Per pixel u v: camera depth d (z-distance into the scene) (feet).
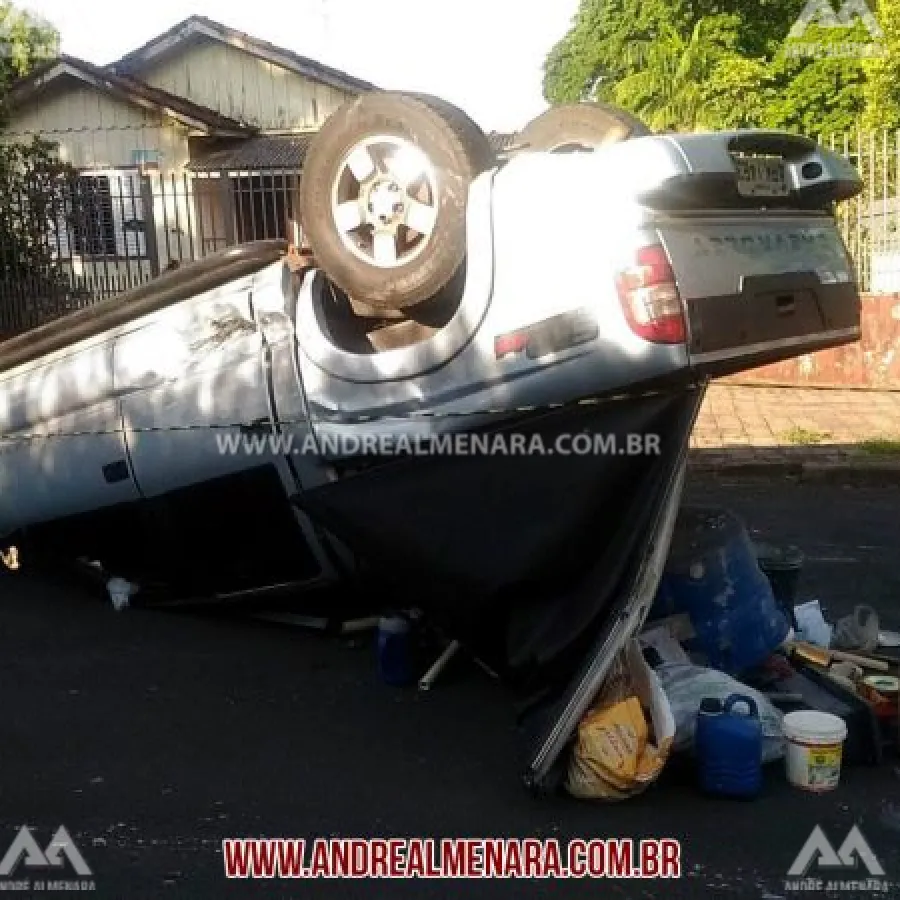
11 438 20.25
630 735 12.62
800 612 17.47
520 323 14.74
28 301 45.83
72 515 19.98
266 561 18.25
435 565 14.05
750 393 41.57
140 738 14.97
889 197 39.70
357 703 16.02
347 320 16.97
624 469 13.41
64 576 22.72
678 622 14.80
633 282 13.84
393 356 15.83
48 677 17.29
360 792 13.29
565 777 12.87
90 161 63.36
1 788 13.56
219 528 18.33
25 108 63.00
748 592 15.05
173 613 20.30
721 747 12.71
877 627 17.04
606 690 13.06
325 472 16.75
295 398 16.78
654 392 14.07
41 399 19.74
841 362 41.42
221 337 17.58
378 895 11.10
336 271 15.72
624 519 13.35
